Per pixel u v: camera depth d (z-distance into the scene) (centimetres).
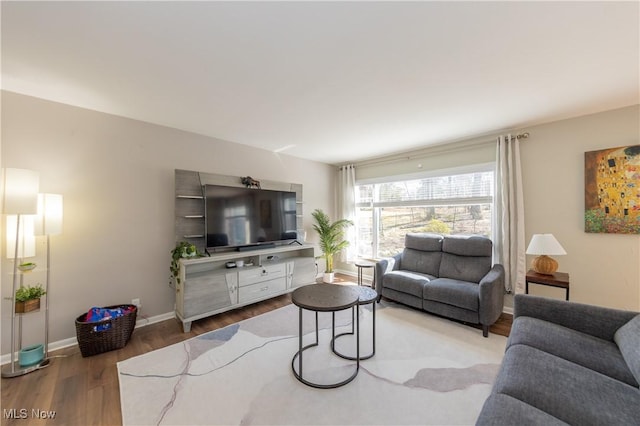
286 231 394
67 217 236
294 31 143
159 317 288
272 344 233
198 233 315
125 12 127
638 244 240
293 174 442
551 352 139
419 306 295
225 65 176
